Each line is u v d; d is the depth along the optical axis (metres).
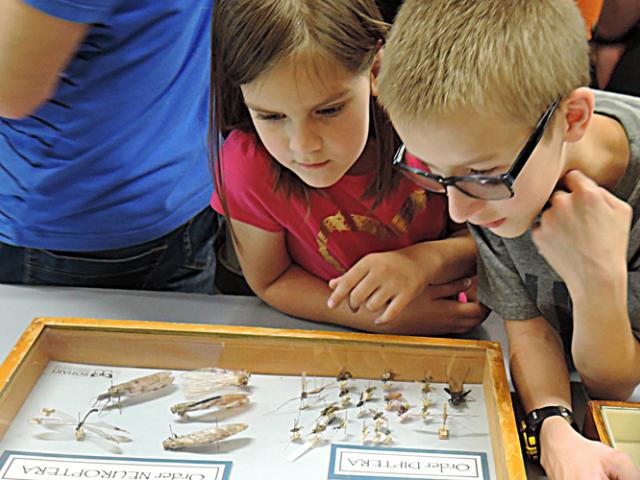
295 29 0.85
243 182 1.06
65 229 1.15
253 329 1.01
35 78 0.94
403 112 0.80
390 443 0.94
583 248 0.89
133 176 1.13
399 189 1.06
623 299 0.90
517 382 0.99
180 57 1.09
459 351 0.99
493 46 0.78
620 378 0.94
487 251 1.02
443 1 0.81
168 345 1.02
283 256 1.15
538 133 0.80
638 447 0.92
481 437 0.95
